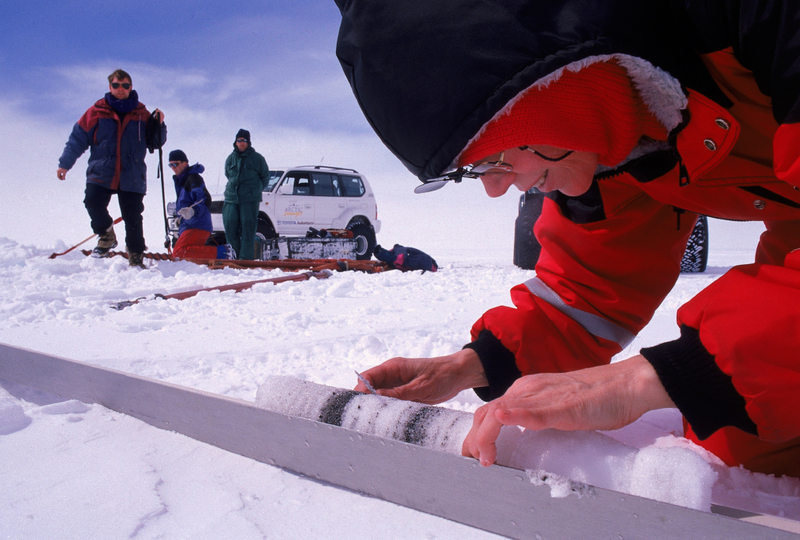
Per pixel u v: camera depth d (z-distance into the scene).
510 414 0.76
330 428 0.96
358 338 2.52
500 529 0.79
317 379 1.81
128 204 5.79
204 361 2.06
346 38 0.80
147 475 1.00
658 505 0.66
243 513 0.87
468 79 0.72
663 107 0.81
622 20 0.71
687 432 1.16
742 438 0.98
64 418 1.30
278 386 1.06
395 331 2.74
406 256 7.32
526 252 7.87
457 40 0.72
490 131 0.79
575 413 0.80
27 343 2.41
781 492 0.94
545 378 0.86
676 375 0.81
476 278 5.94
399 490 0.90
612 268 1.21
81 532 0.82
